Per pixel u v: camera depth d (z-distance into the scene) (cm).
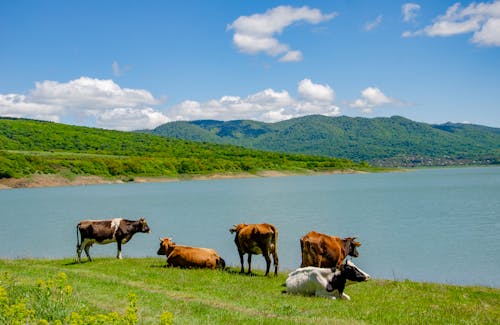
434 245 3984
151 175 17012
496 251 3678
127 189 12975
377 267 3169
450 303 1590
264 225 2059
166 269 2091
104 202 8831
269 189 12475
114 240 2466
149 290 1582
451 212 6562
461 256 3512
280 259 3309
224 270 2166
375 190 11725
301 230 4856
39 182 13912
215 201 8819
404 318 1282
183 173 18250
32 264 2306
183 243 4125
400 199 8900
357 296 1658
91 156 18375
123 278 1839
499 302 1688
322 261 1873
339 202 8369
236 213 6700
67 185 14350
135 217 6309
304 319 1202
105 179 15612
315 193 10794
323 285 1587
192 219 6034
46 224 5647
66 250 3788
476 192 10494
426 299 1652
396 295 1702
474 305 1595
